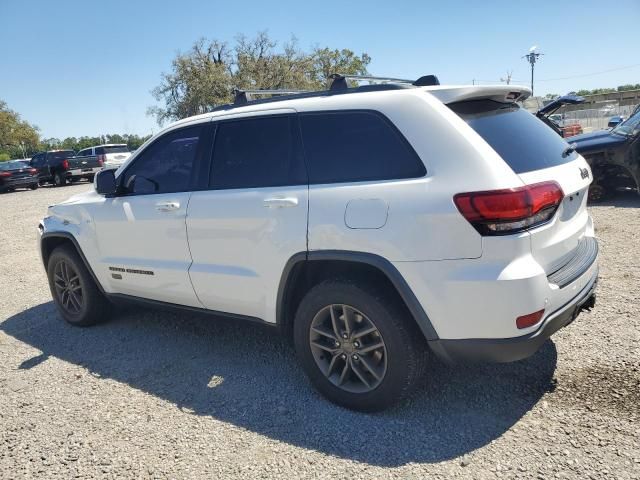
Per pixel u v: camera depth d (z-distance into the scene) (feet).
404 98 9.51
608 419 9.27
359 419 9.98
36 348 14.85
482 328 8.61
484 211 8.31
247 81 131.85
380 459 8.78
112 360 13.60
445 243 8.62
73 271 15.89
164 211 12.54
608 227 22.81
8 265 26.50
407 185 9.04
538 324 8.59
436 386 10.91
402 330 9.36
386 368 9.57
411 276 8.91
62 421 10.73
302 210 10.09
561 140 11.04
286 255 10.33
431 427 9.53
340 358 10.30
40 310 18.44
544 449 8.65
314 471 8.63
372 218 9.22
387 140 9.53
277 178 10.78
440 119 9.13
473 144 8.81
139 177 13.58
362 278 9.78
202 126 12.38
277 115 11.05
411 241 8.85
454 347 8.95
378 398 9.82
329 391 10.46
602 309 13.89
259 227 10.75
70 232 15.23
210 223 11.61
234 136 11.71
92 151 90.68
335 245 9.66
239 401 11.02
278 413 10.44
